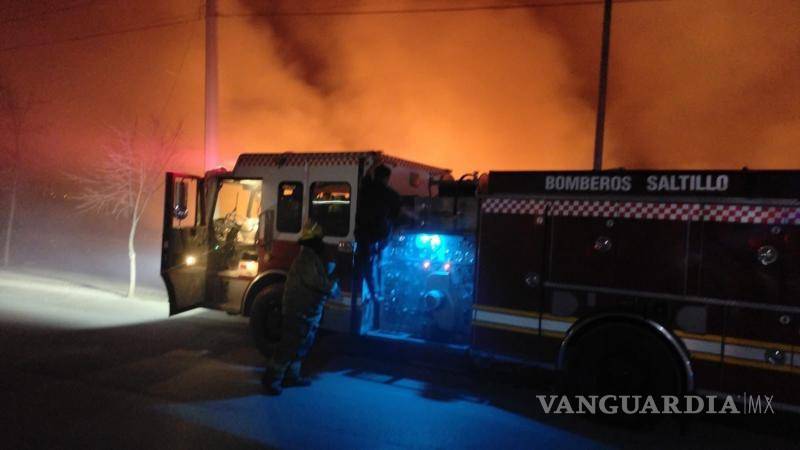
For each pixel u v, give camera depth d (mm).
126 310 9898
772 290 4688
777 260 4680
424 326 6637
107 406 5121
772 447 4910
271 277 7336
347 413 5270
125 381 5898
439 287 6477
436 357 7438
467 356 6148
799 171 4637
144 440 4391
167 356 6988
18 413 4832
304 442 4512
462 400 5824
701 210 4984
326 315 6918
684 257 5027
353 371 6738
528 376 6055
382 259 6961
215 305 7914
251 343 7832
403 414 5320
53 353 6844
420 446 4559
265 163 7539
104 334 7980
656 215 5164
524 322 5688
